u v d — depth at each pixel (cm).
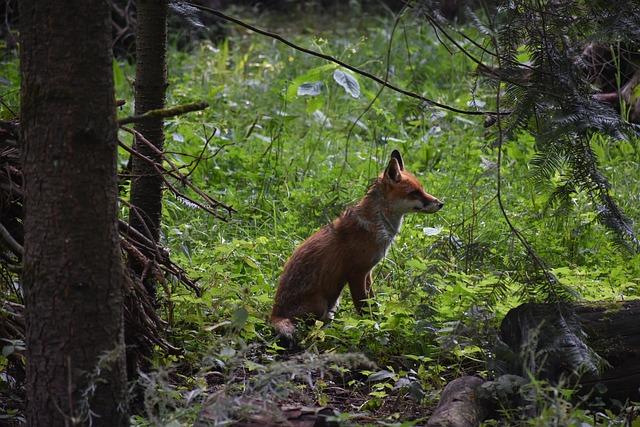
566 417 721
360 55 2505
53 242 683
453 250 970
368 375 981
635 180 1634
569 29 915
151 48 976
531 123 955
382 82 975
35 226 687
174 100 2055
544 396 751
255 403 777
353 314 1205
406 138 1927
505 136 894
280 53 2592
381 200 1228
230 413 739
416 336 1059
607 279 1194
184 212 1493
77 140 675
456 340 974
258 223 1495
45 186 680
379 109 1939
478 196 1558
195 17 970
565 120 854
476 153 1806
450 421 787
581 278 1162
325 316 1191
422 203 1245
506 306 1062
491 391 848
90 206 684
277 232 1430
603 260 1312
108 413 708
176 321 1030
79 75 671
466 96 2094
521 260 945
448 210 1527
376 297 1198
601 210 903
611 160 1744
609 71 1809
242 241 1190
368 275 1236
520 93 900
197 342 984
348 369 987
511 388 841
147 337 891
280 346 1095
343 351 1038
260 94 2222
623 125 865
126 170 1016
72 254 683
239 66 2431
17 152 850
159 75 984
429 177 1681
